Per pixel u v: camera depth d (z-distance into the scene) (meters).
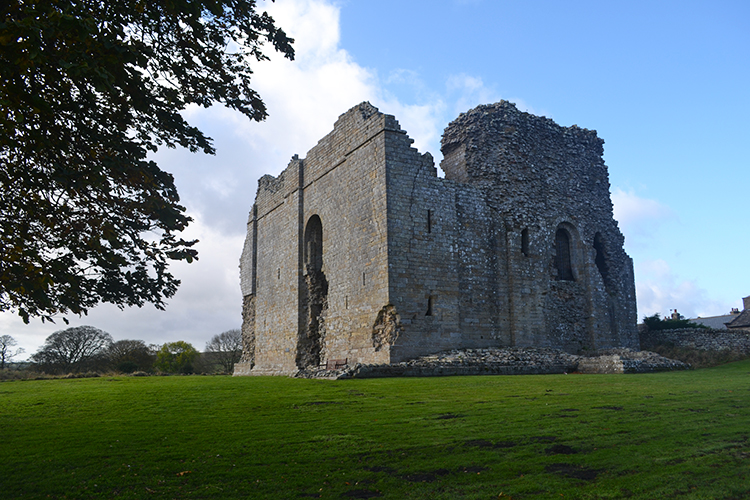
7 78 7.62
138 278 10.76
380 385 17.81
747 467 7.60
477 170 31.41
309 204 34.06
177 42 11.66
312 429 10.84
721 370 23.86
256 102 13.09
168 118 11.28
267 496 7.02
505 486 7.17
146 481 7.70
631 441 9.17
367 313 26.70
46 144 8.74
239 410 13.69
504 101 32.78
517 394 14.92
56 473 8.11
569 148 35.41
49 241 10.10
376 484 7.41
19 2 7.93
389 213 26.16
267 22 12.30
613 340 35.16
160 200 10.56
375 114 27.75
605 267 36.22
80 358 60.16
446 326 26.72
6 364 59.56
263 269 40.56
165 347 71.69
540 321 30.28
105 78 8.09
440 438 9.73
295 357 33.50
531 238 31.19
